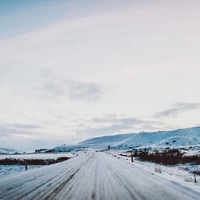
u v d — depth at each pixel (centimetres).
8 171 1967
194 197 687
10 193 755
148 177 1163
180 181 1002
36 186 895
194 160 2377
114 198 695
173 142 10350
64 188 852
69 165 2059
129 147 15238
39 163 3123
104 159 3055
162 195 727
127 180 1070
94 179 1104
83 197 705
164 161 2414
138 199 680
